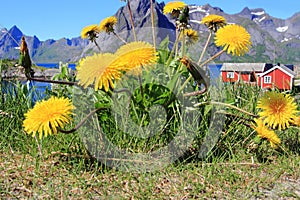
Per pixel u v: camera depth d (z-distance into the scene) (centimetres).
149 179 180
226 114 224
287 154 228
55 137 225
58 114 171
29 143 229
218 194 168
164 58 211
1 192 163
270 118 204
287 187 180
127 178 182
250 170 198
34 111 174
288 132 270
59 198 160
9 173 186
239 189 175
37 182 176
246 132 242
